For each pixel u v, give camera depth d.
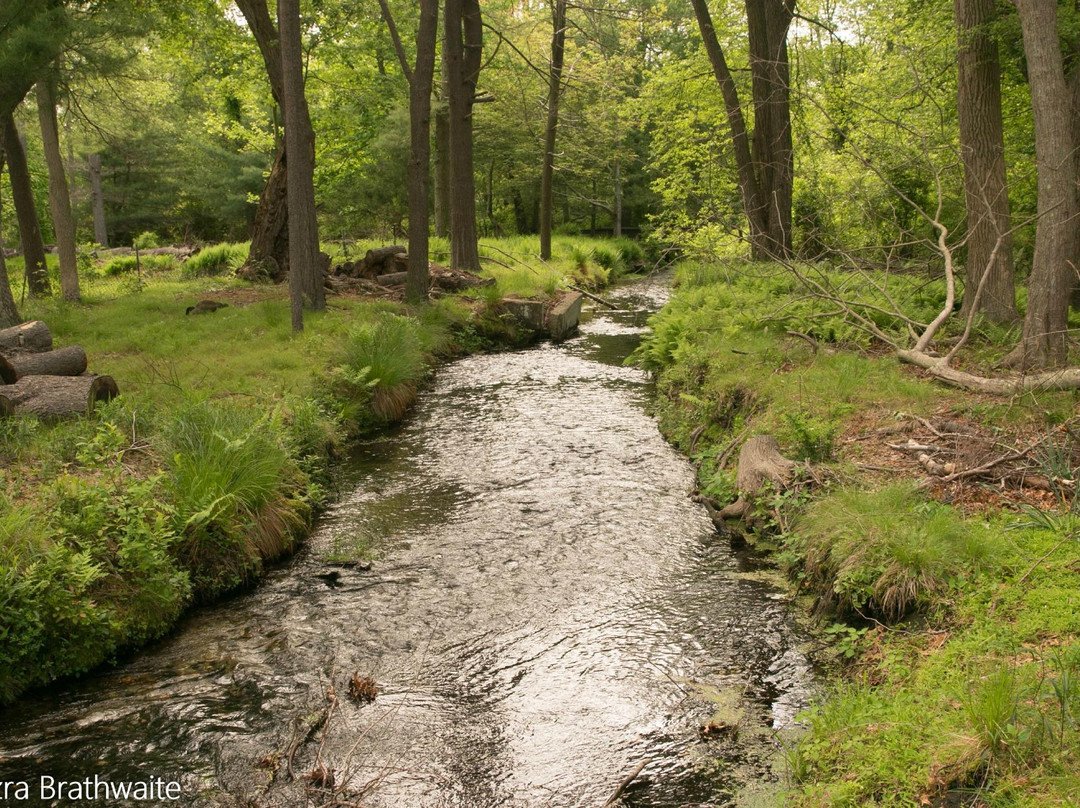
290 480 8.78
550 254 28.73
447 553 7.71
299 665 5.87
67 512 6.59
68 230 18.55
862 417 8.83
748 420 9.88
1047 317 9.31
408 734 5.05
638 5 29.27
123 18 15.30
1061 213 9.16
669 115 27.41
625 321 22.12
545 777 4.65
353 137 34.22
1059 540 5.73
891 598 5.63
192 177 43.72
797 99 19.23
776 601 6.59
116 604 6.16
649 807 4.38
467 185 23.02
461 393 14.04
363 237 37.09
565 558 7.57
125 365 12.05
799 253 16.11
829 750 4.35
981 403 8.53
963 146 11.34
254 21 19.52
